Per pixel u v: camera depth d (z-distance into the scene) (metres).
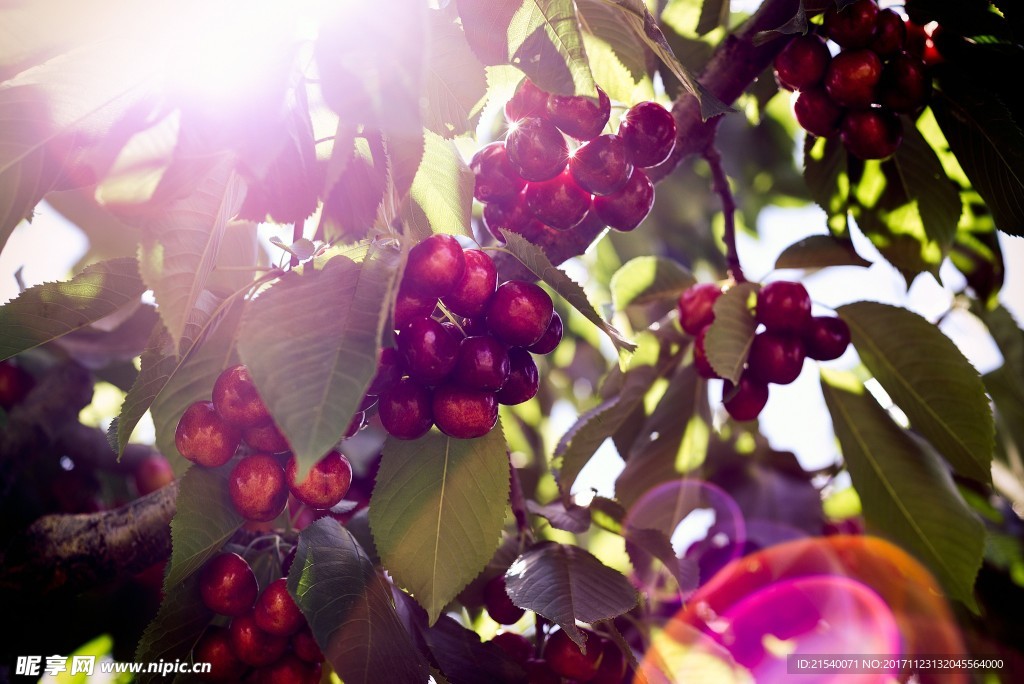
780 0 0.59
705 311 0.64
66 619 0.65
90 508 0.74
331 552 0.48
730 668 0.57
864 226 0.63
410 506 0.49
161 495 0.58
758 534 0.70
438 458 0.49
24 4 0.41
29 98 0.42
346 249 0.43
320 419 0.38
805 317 0.59
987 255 0.65
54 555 0.56
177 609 0.49
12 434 0.71
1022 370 0.74
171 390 0.50
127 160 0.40
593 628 0.55
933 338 0.61
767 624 0.67
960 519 0.62
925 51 0.58
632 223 0.53
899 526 0.63
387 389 0.46
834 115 0.58
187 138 0.40
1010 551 0.78
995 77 0.57
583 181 0.50
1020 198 0.57
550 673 0.54
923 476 0.63
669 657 0.57
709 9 0.64
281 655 0.50
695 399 0.69
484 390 0.46
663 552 0.58
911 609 0.68
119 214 0.41
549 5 0.46
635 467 0.69
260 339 0.39
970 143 0.58
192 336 0.48
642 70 0.53
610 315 0.70
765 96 0.68
